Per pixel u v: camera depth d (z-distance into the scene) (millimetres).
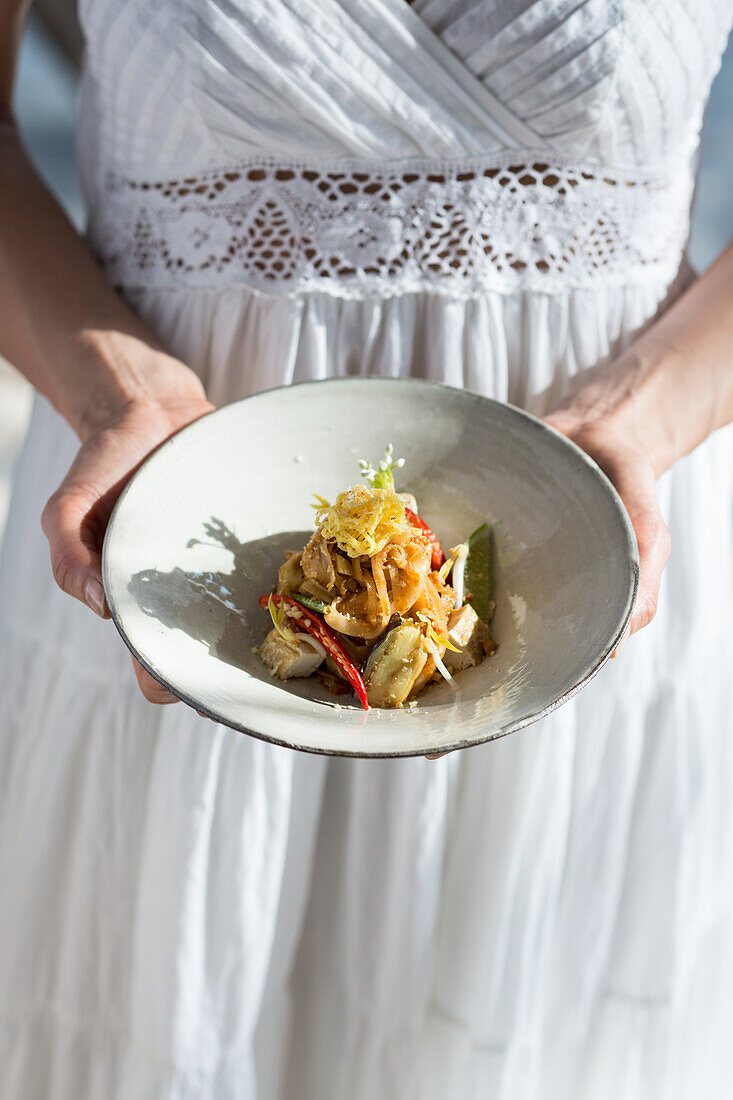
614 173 605
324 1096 724
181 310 634
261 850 646
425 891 662
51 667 682
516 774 649
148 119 602
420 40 564
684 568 665
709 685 673
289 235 603
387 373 620
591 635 493
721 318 632
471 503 579
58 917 695
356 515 536
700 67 593
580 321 624
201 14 561
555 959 691
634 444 594
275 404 575
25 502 705
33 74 1889
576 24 555
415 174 592
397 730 482
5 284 646
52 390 627
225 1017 668
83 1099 709
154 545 530
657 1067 705
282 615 538
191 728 631
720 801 692
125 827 668
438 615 538
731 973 720
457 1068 692
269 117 580
